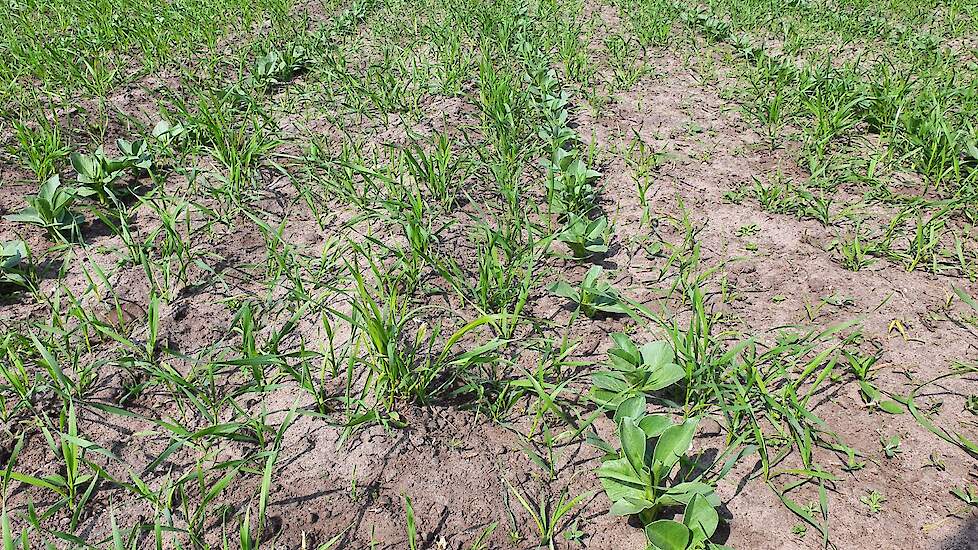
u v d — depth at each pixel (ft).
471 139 12.96
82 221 9.92
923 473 6.15
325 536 5.85
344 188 11.06
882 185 10.73
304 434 6.74
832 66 16.71
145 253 9.21
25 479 5.83
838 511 5.87
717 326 8.03
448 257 9.31
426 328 8.09
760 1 22.54
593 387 6.88
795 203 10.38
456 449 6.61
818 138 12.42
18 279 8.43
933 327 7.82
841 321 7.96
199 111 13.61
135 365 7.42
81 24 18.72
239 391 7.00
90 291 8.59
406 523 5.95
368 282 8.80
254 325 8.15
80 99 14.23
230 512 6.02
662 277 8.91
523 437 6.75
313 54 16.98
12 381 6.77
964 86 13.82
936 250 9.17
